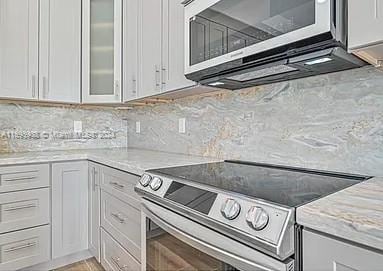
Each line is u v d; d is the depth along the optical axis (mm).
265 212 763
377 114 1128
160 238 1252
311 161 1362
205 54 1391
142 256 1376
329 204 735
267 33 1084
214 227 895
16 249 1999
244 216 811
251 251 782
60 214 2184
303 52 1023
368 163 1156
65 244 2207
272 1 1062
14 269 1990
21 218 2016
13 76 2215
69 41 2488
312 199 798
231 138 1810
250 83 1546
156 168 1476
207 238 938
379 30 783
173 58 1765
